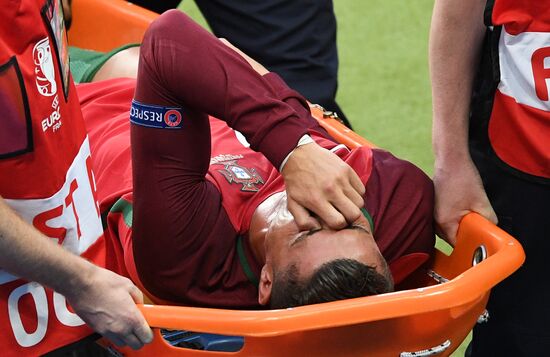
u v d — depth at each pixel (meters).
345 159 7.62
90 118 8.90
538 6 6.68
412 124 13.84
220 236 7.24
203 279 7.21
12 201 6.15
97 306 5.88
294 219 6.74
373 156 7.59
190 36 6.89
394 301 6.05
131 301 5.98
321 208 6.58
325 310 5.97
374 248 6.67
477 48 7.18
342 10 17.27
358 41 16.20
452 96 7.23
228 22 10.77
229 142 8.23
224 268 7.26
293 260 6.61
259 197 7.43
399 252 7.35
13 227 5.45
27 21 5.87
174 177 7.06
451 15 7.00
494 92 7.12
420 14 17.08
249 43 10.76
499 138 7.19
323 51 10.80
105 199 7.84
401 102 14.41
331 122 8.59
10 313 6.32
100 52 10.30
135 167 7.14
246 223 7.34
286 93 7.95
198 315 6.02
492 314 7.69
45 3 6.05
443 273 7.66
